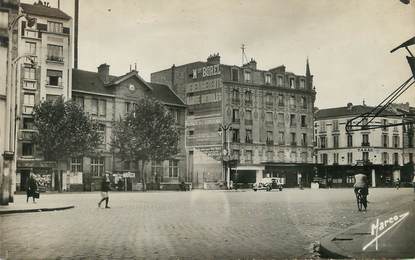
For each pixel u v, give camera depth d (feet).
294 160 223.92
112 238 39.50
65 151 153.89
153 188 184.24
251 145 211.00
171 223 51.47
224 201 98.07
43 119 152.56
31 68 164.14
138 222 52.70
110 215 61.98
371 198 104.68
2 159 76.43
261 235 41.52
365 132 214.48
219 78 204.54
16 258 30.94
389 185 206.49
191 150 208.23
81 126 154.71
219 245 35.94
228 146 201.57
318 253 33.09
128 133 167.94
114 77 189.78
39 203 86.79
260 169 211.82
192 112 213.25
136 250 33.78
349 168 217.36
